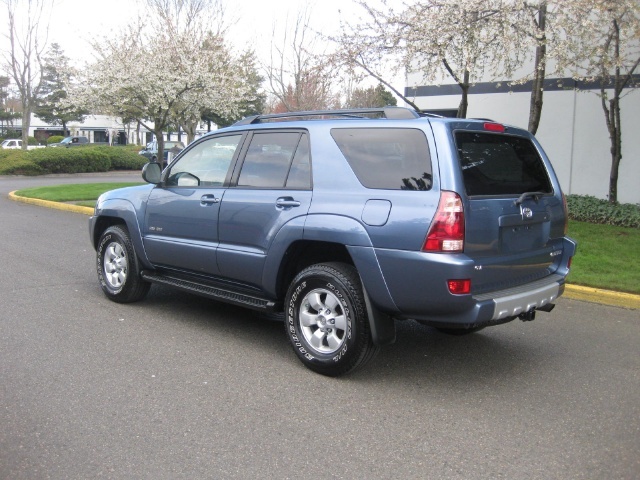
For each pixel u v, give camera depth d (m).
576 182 14.84
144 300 6.93
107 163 32.88
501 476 3.36
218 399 4.28
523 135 5.04
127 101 18.97
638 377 4.97
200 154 5.94
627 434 3.91
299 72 17.64
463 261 4.09
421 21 11.55
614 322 6.62
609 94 14.07
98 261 6.91
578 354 5.53
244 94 22.61
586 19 11.34
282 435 3.78
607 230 11.20
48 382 4.48
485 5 11.15
